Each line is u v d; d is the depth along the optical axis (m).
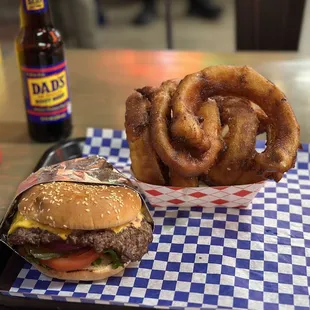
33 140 0.50
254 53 0.69
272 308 0.31
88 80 0.63
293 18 0.72
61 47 0.47
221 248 0.36
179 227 0.38
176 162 0.35
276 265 0.34
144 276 0.33
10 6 1.37
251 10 0.72
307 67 0.65
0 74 0.65
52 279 0.33
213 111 0.38
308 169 0.44
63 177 0.35
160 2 1.57
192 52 0.70
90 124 0.53
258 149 0.47
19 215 0.34
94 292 0.32
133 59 0.68
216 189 0.38
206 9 1.44
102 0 1.58
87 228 0.32
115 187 0.35
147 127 0.37
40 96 0.47
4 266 0.34
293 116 0.37
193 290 0.32
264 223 0.38
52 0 1.09
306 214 0.39
